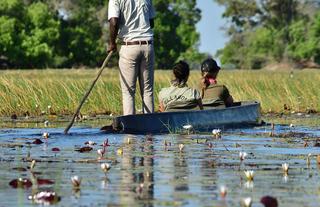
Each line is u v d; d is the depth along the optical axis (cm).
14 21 19688
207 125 2956
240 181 1612
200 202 1373
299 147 2327
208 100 3156
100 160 1956
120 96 4456
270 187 1541
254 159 2003
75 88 4494
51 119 3712
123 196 1430
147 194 1451
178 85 3039
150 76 3105
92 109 4284
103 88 4538
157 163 1902
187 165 1866
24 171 1752
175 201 1380
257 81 5319
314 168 1830
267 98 4669
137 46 3050
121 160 1961
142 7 3053
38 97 4338
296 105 4547
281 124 3391
